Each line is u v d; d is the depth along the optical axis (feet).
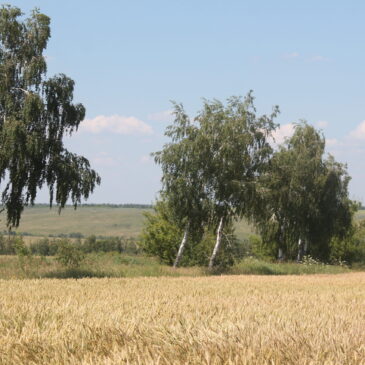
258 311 42.14
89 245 302.04
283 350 21.15
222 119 170.81
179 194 164.14
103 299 53.47
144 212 202.59
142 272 137.18
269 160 176.76
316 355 20.38
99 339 25.70
